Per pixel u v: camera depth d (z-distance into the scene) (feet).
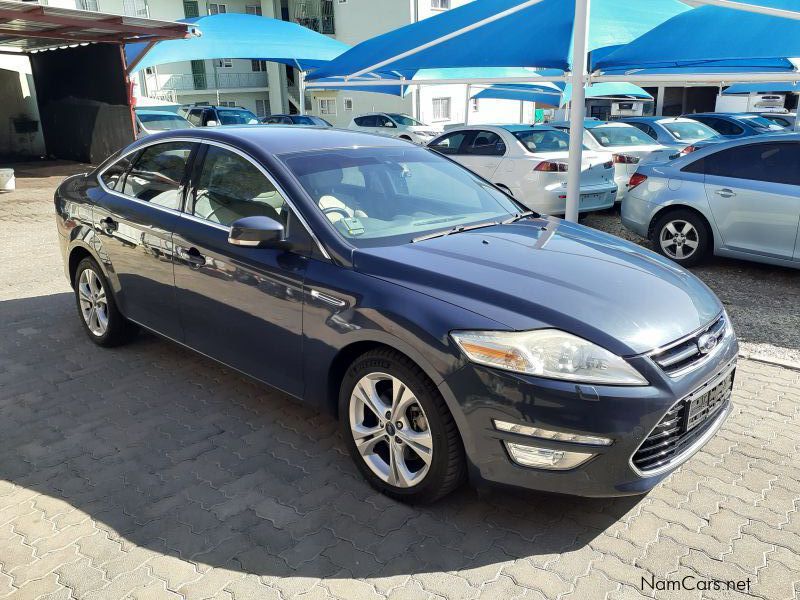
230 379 14.52
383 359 9.62
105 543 9.18
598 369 8.44
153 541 9.21
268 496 10.26
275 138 12.90
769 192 21.72
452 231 11.73
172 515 9.79
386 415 9.89
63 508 9.96
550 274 9.93
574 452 8.43
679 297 9.95
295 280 10.65
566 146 33.19
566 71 25.00
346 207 11.40
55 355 15.80
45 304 19.84
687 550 9.00
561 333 8.63
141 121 57.72
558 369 8.43
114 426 12.46
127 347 16.29
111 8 97.19
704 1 21.80
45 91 61.67
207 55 63.31
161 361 15.46
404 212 12.05
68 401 13.46
